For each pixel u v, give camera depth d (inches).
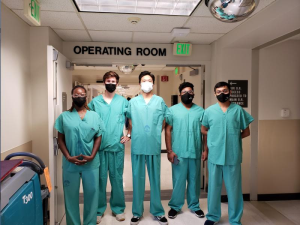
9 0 70.9
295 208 110.6
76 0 73.4
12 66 80.4
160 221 92.7
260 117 116.9
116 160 94.7
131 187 134.0
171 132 97.4
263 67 116.0
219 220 95.9
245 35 91.7
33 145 97.9
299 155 120.3
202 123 91.4
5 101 75.2
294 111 119.0
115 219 97.6
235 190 86.3
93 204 84.6
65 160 81.4
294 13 68.8
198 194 100.6
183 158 95.0
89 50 117.6
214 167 86.9
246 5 55.9
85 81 271.6
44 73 96.6
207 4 63.1
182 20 89.1
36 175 44.3
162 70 234.8
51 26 95.9
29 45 95.3
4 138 74.4
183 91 95.0
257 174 118.1
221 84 85.6
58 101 87.2
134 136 89.5
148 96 91.7
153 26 95.9
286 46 117.0
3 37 74.2
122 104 96.0
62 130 80.8
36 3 70.6
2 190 33.6
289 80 118.0
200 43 124.0
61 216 91.5
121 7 79.4
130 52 120.3
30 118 96.3
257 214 103.6
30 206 40.3
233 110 86.3
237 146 85.5
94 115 83.7
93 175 82.5
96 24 93.2
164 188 132.0
